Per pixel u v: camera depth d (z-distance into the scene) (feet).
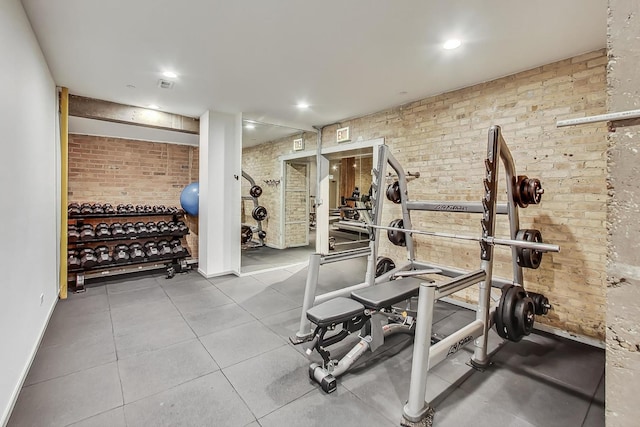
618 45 2.35
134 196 17.01
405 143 14.52
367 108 15.24
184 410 6.34
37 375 7.43
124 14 7.40
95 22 7.73
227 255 16.48
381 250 15.94
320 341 7.07
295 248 23.82
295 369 7.82
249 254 21.85
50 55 9.47
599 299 9.16
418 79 11.43
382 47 9.02
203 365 7.95
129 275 16.24
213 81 11.63
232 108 15.17
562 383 7.41
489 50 9.14
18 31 6.90
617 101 2.35
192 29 8.07
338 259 9.52
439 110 13.06
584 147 9.29
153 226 16.52
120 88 12.31
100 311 11.35
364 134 16.66
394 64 10.16
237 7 7.12
